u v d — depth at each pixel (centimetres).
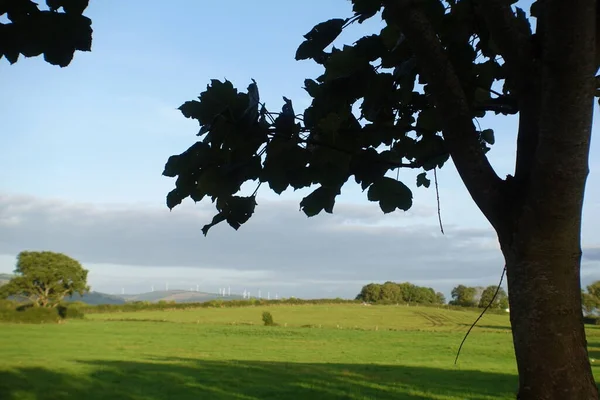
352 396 2788
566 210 268
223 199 342
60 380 3106
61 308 10388
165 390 2903
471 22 405
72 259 12175
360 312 13400
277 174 344
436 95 307
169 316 11525
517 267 286
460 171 306
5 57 258
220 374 3531
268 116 337
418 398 2755
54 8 254
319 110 396
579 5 236
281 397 2772
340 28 401
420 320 11706
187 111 314
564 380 270
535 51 301
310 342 6812
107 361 4169
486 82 440
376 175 371
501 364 4556
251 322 10619
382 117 434
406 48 391
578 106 249
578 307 279
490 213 298
